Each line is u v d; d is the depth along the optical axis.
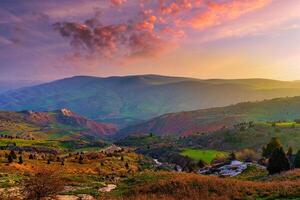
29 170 98.44
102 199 49.91
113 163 151.50
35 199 43.50
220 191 43.34
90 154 184.00
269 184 45.25
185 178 52.94
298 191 38.16
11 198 46.88
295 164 78.12
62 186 47.66
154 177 70.38
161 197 43.25
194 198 40.59
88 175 94.50
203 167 123.81
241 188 44.12
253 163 98.50
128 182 72.50
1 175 79.44
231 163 106.62
